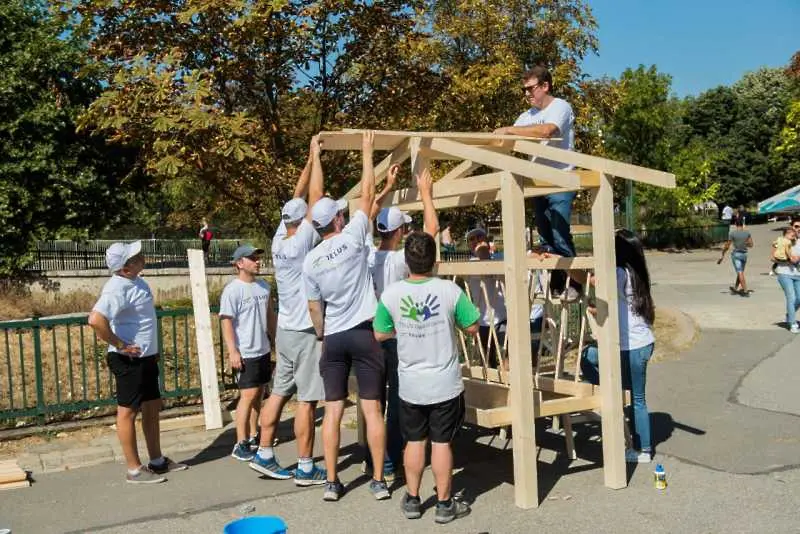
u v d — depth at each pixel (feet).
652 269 94.27
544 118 19.69
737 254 61.00
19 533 16.56
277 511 17.37
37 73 69.77
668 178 17.03
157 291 66.59
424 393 15.89
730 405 26.50
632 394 19.99
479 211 48.37
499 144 19.80
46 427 24.68
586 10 52.42
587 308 19.22
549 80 19.84
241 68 33.73
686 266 96.99
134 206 84.99
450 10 52.95
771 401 26.91
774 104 234.58
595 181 17.74
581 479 18.86
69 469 21.68
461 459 21.07
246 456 21.83
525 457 16.84
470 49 53.01
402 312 16.02
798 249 42.37
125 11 33.91
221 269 80.74
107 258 19.33
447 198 21.54
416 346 15.97
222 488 19.33
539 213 20.21
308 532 15.98
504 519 16.24
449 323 16.08
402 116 38.19
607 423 18.06
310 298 17.95
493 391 19.63
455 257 59.52
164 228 141.28
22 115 67.41
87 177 71.00
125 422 19.69
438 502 16.29
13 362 32.68
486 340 22.76
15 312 55.47
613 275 17.92
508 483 18.76
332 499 17.88
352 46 36.27
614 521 15.88
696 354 36.88
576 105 50.42
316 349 18.99
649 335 19.44
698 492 17.53
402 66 37.14
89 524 17.01
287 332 19.19
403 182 36.83
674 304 56.24
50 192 69.26
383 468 18.03
